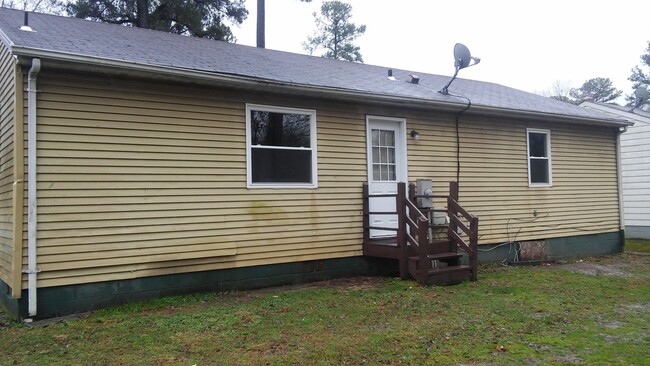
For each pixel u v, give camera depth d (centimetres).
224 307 605
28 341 476
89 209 598
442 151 953
